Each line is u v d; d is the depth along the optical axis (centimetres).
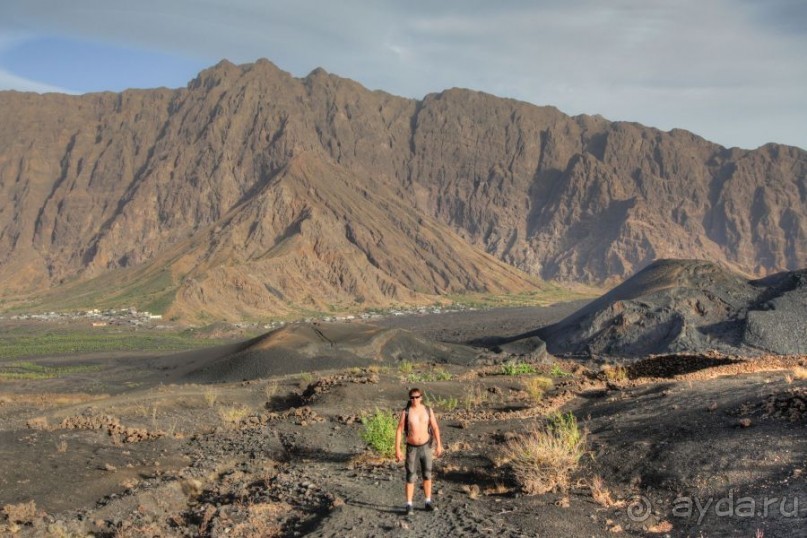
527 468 1262
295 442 1867
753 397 1434
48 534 1133
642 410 1614
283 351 5641
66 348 9981
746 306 7888
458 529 977
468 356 6825
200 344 10700
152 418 2502
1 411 3045
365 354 6244
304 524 1077
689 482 1085
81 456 1703
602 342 7912
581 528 970
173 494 1392
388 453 1600
